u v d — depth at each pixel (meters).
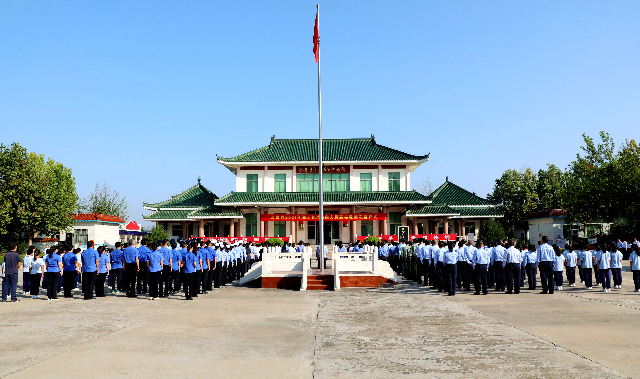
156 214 47.00
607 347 8.33
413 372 6.96
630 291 17.27
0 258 33.00
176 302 15.49
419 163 45.25
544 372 6.86
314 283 20.58
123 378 6.67
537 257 17.20
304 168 45.91
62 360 7.64
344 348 8.53
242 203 43.34
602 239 34.41
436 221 47.03
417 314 12.40
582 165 42.91
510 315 11.94
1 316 12.25
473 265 17.03
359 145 47.94
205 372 6.97
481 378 6.63
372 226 46.25
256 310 13.51
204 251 17.56
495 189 63.44
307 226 46.72
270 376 6.77
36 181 38.03
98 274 16.73
